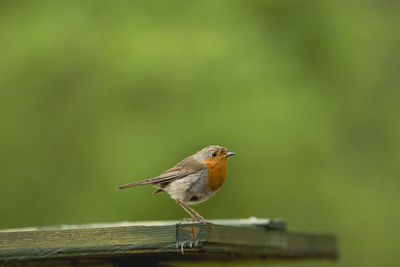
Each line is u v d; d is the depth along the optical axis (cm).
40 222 1468
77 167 1494
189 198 845
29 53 1577
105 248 685
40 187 1495
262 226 866
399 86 1686
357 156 1603
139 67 1523
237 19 1631
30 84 1568
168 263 965
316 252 1032
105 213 1422
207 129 1468
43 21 1600
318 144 1509
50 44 1579
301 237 981
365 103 1661
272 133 1478
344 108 1638
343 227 1534
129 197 1422
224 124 1474
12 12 1628
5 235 705
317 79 1661
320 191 1485
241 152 1465
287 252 925
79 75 1562
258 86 1534
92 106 1537
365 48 1719
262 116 1492
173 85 1514
